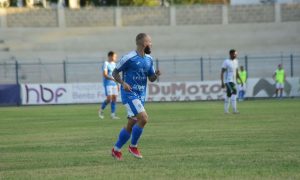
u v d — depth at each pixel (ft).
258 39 432.25
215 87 302.86
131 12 434.71
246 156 84.84
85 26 430.20
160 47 427.33
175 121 157.99
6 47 414.00
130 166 77.56
